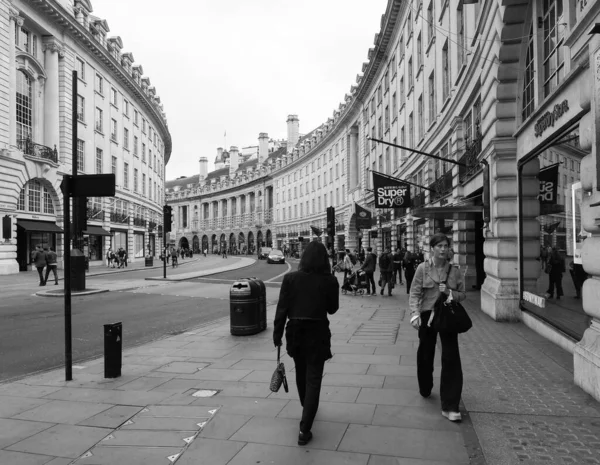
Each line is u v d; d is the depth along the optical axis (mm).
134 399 5230
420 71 24781
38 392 5539
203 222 125000
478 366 6402
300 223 75312
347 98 53812
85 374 6395
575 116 6527
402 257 21891
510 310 10062
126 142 50156
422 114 25047
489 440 3996
